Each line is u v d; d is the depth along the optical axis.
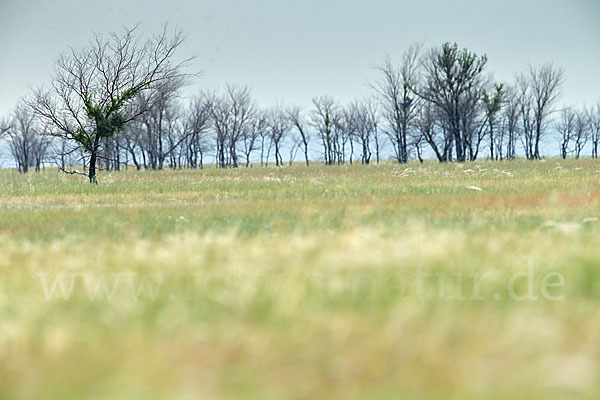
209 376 17.30
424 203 60.44
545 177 103.62
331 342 19.23
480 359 18.08
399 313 21.22
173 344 19.31
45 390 16.84
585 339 19.61
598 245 31.86
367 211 53.25
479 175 118.50
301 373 17.33
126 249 34.16
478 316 21.52
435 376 17.08
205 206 62.09
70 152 130.12
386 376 17.25
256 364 17.92
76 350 19.23
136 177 159.62
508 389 16.50
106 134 127.69
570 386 16.58
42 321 21.97
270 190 86.62
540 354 18.38
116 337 20.19
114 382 16.92
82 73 125.00
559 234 36.41
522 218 46.81
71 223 49.88
